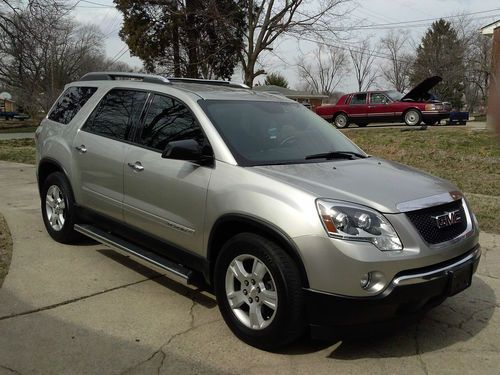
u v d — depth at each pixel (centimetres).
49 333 362
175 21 2580
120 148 462
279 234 326
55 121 579
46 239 581
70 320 383
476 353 348
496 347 357
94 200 496
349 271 306
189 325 379
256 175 355
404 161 1256
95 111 519
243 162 375
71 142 529
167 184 406
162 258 433
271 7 2316
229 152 379
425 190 359
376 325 320
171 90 446
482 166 1145
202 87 472
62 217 558
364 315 311
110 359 330
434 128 1773
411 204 334
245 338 351
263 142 407
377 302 308
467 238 362
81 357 331
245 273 352
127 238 469
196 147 376
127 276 475
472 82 5147
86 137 511
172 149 371
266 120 437
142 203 435
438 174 1091
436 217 344
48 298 421
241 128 411
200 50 2588
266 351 343
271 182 345
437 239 340
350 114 2036
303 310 323
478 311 418
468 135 1473
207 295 436
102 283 457
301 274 320
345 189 340
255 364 327
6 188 920
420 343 360
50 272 480
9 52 3086
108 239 483
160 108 447
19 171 1167
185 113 423
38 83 3362
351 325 316
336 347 351
